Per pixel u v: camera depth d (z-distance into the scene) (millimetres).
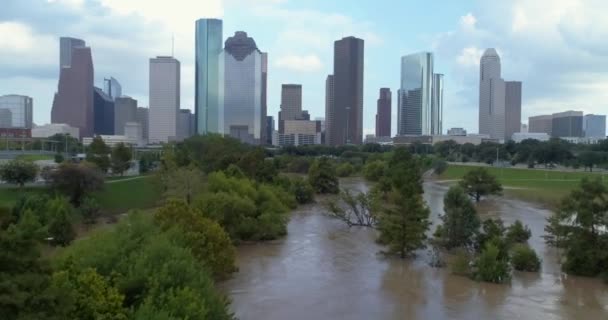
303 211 99625
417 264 58031
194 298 26438
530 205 113750
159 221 46812
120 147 133875
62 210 62625
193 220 48156
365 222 84500
